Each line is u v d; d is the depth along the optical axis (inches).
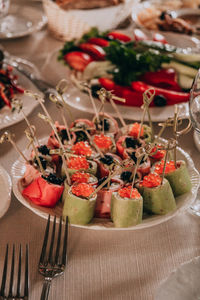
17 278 22.3
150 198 24.9
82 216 24.3
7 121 32.0
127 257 23.8
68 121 34.0
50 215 24.7
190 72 38.0
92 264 23.3
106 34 42.1
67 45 39.8
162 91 35.2
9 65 37.9
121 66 37.5
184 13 49.9
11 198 26.7
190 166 28.0
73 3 43.1
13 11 49.3
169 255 23.9
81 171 26.4
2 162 29.5
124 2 44.6
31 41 44.8
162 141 29.6
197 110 26.6
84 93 35.4
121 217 24.1
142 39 42.7
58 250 23.0
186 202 25.7
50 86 36.7
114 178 26.0
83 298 21.8
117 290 22.2
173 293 20.7
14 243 24.2
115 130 30.6
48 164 27.1
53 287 22.1
